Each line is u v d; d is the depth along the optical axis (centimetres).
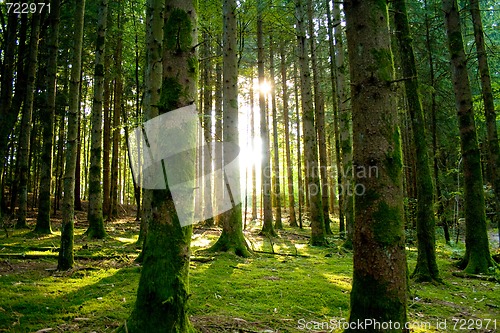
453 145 1333
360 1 261
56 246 698
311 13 1263
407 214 1051
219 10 1091
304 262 688
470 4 693
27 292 394
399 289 244
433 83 1007
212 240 956
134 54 1512
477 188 673
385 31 261
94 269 519
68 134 515
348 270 615
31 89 1014
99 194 928
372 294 244
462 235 1230
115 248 720
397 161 253
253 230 1358
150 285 262
